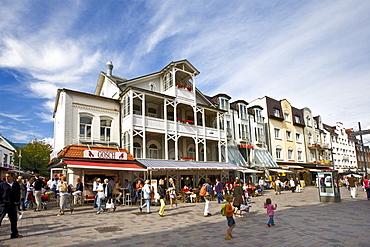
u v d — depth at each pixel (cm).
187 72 2634
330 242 784
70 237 848
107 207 1393
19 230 945
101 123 2231
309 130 4712
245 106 3516
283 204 1781
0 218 809
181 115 2800
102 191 1366
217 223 1112
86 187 1798
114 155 1931
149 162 2083
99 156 1844
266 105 3922
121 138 2294
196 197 1970
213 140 2830
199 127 2655
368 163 6906
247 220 1188
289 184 3203
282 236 871
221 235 893
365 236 844
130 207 1620
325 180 1889
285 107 4269
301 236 866
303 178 4341
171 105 2470
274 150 3831
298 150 4322
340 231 923
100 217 1238
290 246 751
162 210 1294
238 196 1298
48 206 1619
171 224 1084
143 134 2186
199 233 921
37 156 4153
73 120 2066
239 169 2630
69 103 2062
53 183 1702
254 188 2423
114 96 2486
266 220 1182
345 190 3216
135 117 2173
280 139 3988
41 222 1096
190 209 1548
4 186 829
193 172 2567
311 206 1639
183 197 1964
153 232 932
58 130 2308
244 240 824
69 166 1569
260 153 3525
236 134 3300
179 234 904
